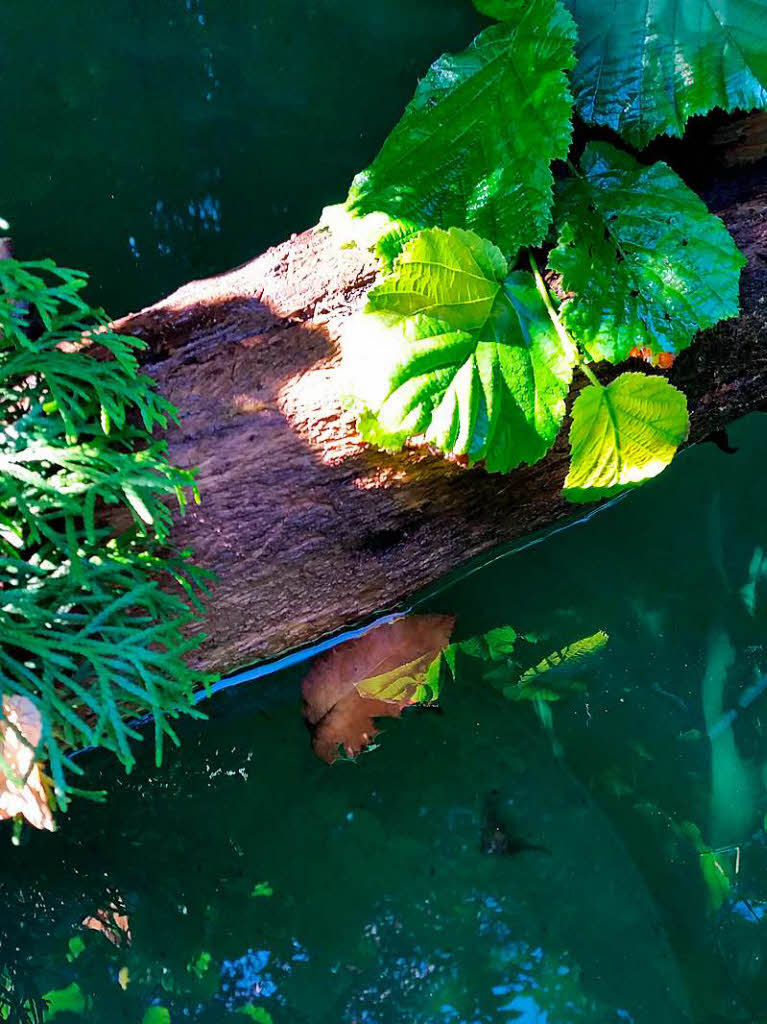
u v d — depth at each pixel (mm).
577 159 1912
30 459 1559
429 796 2107
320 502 1784
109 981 1942
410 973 1965
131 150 2523
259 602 1853
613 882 2055
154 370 1736
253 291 1785
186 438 1713
